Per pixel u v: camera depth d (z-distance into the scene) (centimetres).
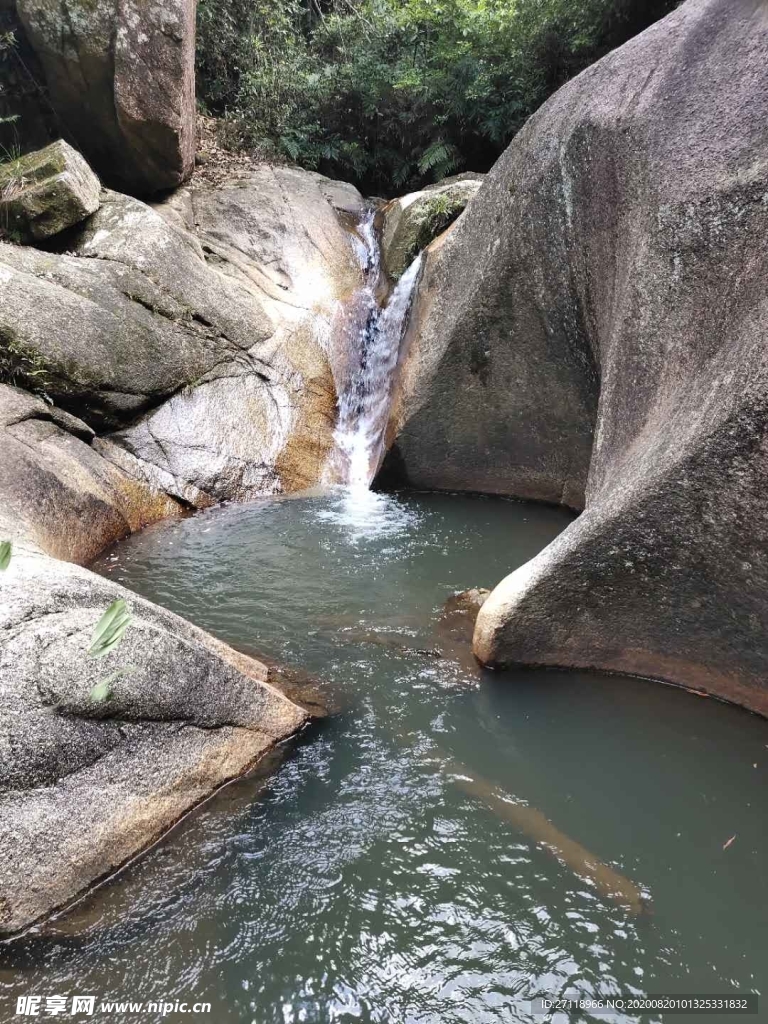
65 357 589
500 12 1029
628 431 413
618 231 461
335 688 375
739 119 364
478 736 345
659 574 360
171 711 279
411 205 886
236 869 257
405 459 703
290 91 1120
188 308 700
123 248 684
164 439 645
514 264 592
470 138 1190
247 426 700
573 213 525
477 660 407
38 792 234
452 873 262
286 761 313
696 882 264
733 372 311
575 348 581
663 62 443
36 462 506
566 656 400
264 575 512
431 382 673
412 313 760
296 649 412
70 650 257
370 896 251
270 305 803
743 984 224
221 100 1132
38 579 283
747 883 264
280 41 1164
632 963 231
